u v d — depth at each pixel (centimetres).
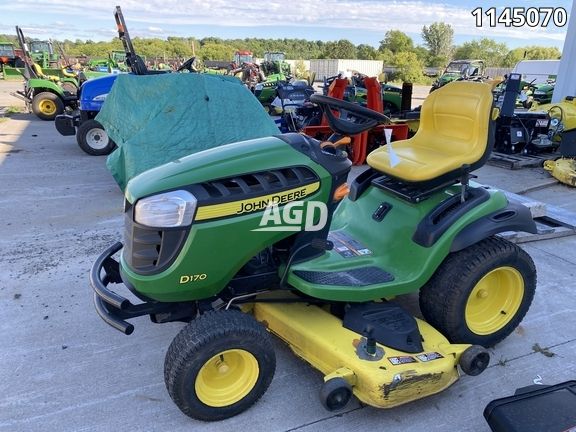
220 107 563
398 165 270
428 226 259
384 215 282
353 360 219
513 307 286
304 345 240
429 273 255
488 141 274
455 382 247
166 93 549
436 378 224
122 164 531
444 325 268
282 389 250
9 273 368
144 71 639
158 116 543
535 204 460
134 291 226
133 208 214
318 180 233
